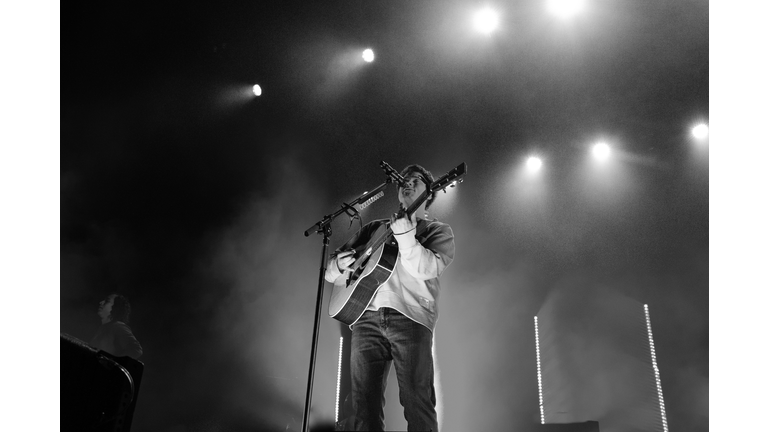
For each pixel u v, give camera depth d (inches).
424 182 139.9
